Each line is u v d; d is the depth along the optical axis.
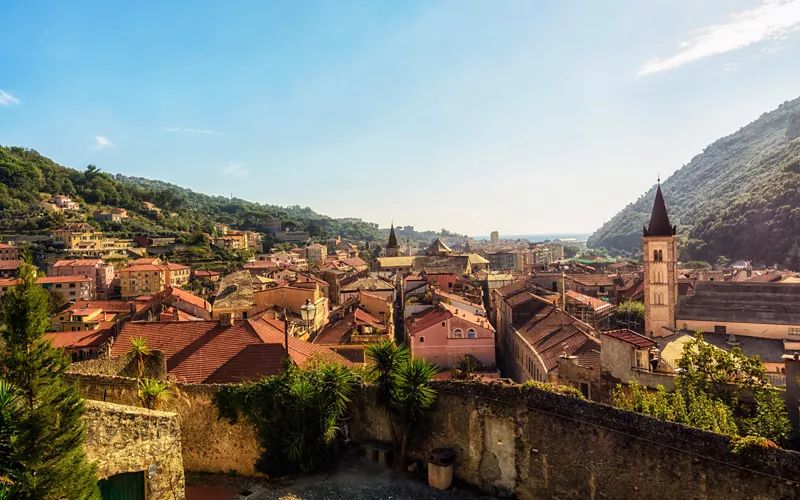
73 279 124.44
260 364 29.25
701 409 20.84
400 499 21.33
